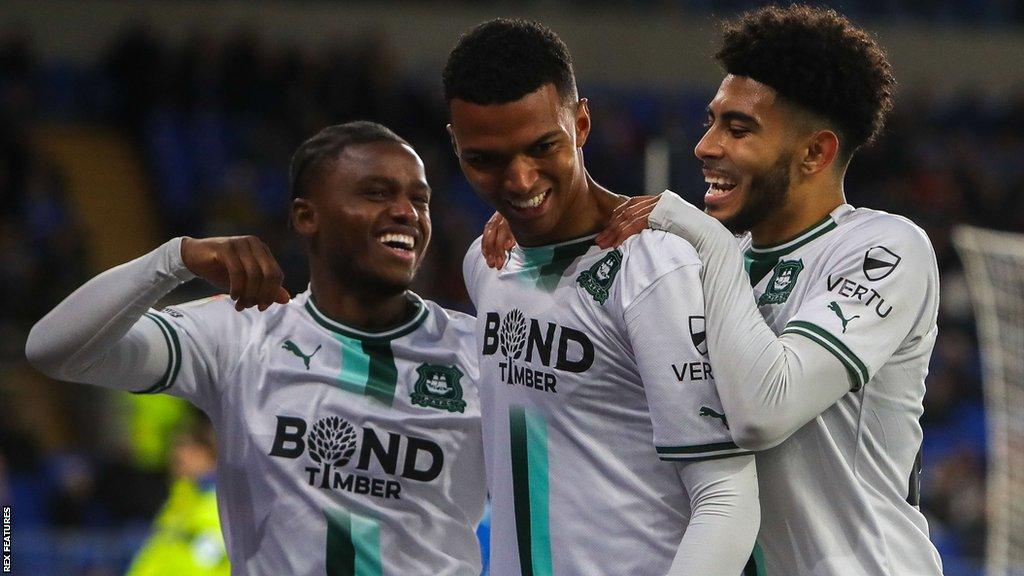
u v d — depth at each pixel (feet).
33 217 119.24
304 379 31.14
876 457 27.53
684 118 141.59
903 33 154.10
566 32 149.07
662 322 25.43
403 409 31.12
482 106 25.18
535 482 27.12
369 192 31.01
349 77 136.36
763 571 27.30
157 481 88.02
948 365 114.21
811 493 27.04
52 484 91.86
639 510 26.25
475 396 31.60
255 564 30.81
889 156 139.13
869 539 26.94
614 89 148.36
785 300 27.99
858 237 27.58
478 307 29.35
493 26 25.68
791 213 28.60
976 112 151.23
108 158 135.13
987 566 78.43
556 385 26.86
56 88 138.00
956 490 92.94
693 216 26.37
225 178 128.36
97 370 29.89
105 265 125.80
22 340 106.73
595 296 26.53
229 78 137.08
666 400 25.29
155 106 137.18
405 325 31.99
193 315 31.76
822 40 27.96
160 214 130.00
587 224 27.30
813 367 25.59
